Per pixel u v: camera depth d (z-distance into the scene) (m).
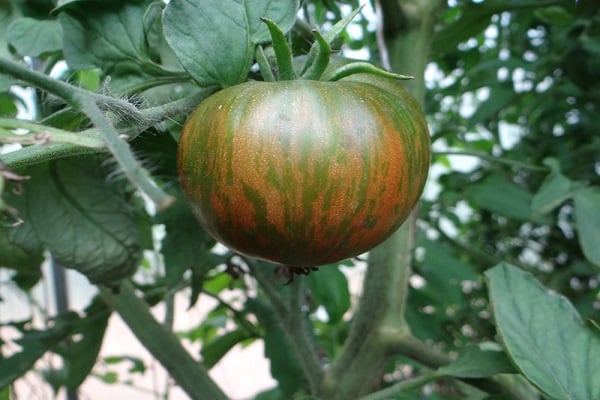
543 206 0.36
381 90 0.22
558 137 0.56
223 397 0.34
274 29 0.21
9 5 0.29
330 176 0.20
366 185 0.21
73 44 0.26
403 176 0.21
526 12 0.48
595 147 0.52
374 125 0.21
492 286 0.26
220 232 0.22
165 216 0.29
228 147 0.21
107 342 0.96
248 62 0.23
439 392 0.54
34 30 0.28
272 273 0.35
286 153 0.20
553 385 0.23
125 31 0.25
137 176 0.16
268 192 0.21
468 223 0.66
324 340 0.50
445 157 0.67
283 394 0.40
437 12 0.31
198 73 0.22
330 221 0.21
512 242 0.66
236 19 0.22
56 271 0.48
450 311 0.66
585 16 0.38
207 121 0.21
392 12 0.30
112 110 0.21
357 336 0.32
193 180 0.22
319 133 0.20
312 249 0.22
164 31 0.22
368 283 0.32
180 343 0.35
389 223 0.22
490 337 0.62
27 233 0.29
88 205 0.29
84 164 0.29
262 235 0.21
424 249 0.45
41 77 0.18
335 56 0.25
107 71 0.26
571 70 0.46
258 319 0.40
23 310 0.53
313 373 0.33
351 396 0.32
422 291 0.49
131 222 0.30
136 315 0.35
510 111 0.63
